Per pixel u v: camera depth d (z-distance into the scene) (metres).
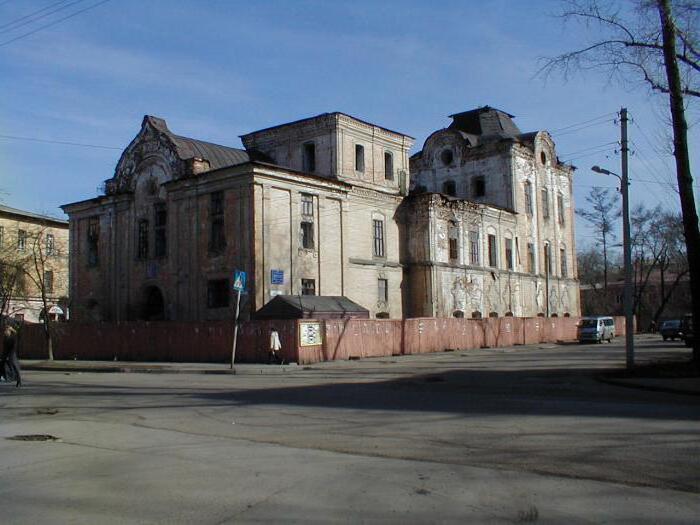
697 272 21.12
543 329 50.72
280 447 9.62
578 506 6.37
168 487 7.39
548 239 59.25
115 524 6.15
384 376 22.73
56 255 47.84
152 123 42.50
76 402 15.93
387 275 44.25
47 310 40.09
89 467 8.52
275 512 6.36
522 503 6.50
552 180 60.59
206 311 37.72
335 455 8.95
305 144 44.00
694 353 21.19
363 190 42.84
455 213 48.12
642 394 15.88
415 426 11.16
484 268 50.28
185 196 39.41
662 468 7.80
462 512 6.25
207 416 13.07
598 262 101.25
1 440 10.65
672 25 20.50
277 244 36.78
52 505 6.80
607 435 9.87
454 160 57.91
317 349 31.14
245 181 36.22
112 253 44.56
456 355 35.62
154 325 35.81
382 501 6.64
